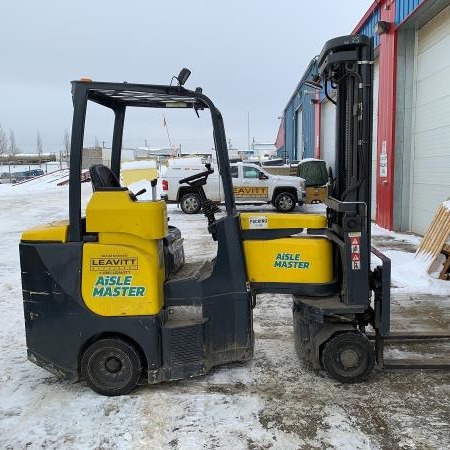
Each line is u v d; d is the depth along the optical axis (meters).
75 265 3.72
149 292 3.71
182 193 16.94
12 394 3.91
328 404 3.63
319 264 4.09
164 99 4.20
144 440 3.21
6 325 5.61
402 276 7.45
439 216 7.87
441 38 9.94
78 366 3.83
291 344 4.87
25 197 25.66
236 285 4.01
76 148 3.68
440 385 3.92
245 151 53.31
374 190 13.80
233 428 3.33
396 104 11.54
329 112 21.14
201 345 3.88
